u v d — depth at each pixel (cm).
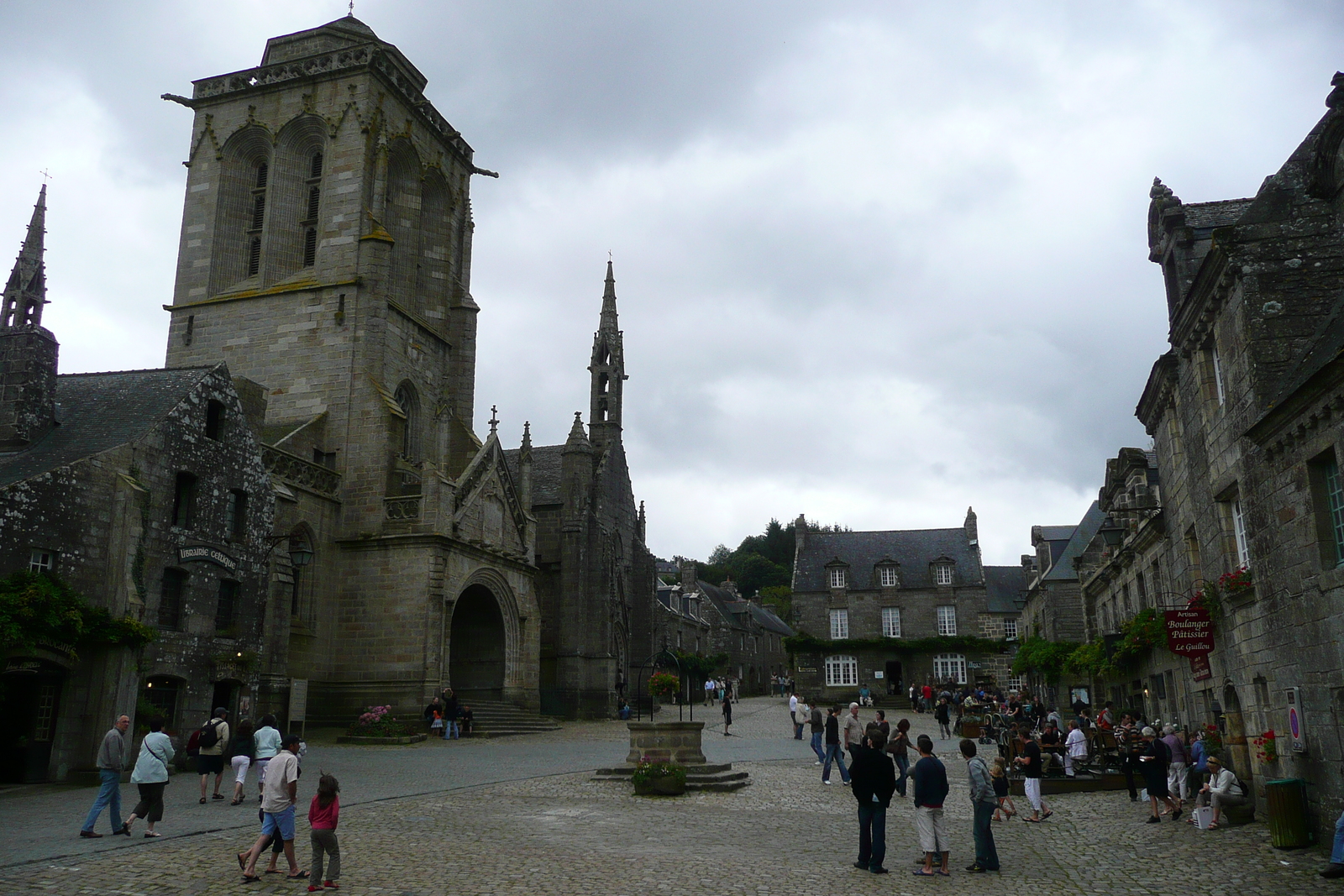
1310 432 1493
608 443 6075
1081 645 4022
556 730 4225
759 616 10825
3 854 1373
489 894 1179
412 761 2788
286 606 3198
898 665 6938
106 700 2278
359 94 4616
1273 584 1659
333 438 4209
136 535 2412
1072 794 2367
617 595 5691
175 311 4606
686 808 1970
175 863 1338
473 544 4162
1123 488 3388
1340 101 1608
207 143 4794
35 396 2623
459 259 5403
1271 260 1712
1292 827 1508
